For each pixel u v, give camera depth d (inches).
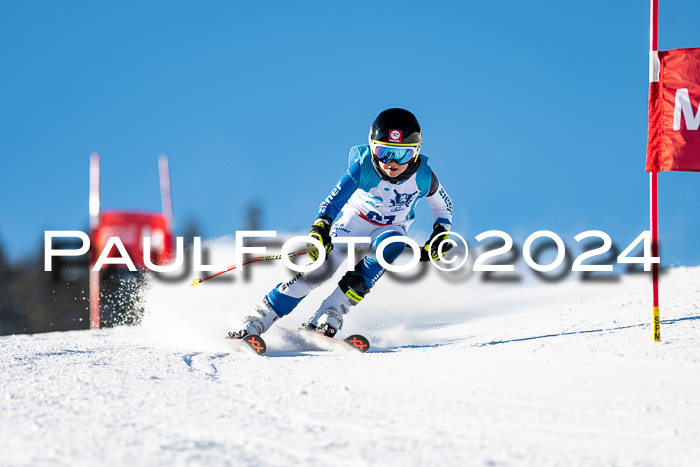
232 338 676.7
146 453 287.7
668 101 555.5
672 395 371.9
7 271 3814.0
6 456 288.4
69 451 292.0
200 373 504.7
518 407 360.5
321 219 673.0
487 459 276.5
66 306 3747.5
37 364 561.0
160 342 766.5
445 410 359.3
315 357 601.6
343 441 304.8
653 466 264.2
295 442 303.7
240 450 292.7
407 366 498.3
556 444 296.0
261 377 478.0
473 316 968.3
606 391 386.9
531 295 1109.7
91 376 481.7
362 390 418.0
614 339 550.6
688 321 636.7
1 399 402.3
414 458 279.3
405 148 654.5
